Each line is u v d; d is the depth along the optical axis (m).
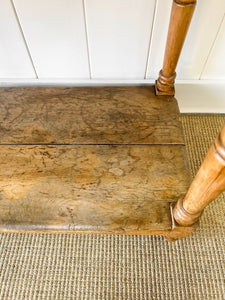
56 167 0.66
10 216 0.60
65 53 0.77
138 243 0.77
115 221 0.59
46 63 0.80
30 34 0.70
